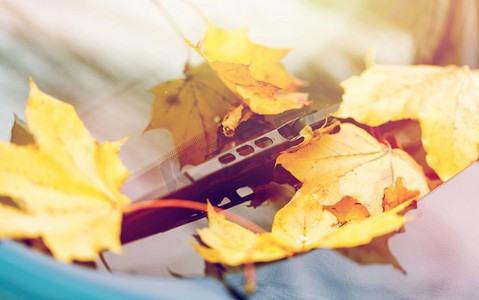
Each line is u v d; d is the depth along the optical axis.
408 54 0.64
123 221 0.54
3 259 0.50
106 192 0.54
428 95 0.61
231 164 0.56
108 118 0.58
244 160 0.56
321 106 0.60
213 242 0.54
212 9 0.65
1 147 0.53
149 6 0.65
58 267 0.51
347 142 0.58
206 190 0.55
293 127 0.58
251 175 0.56
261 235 0.55
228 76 0.61
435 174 0.58
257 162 0.56
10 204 0.52
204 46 0.63
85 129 0.57
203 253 0.53
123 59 0.62
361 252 0.55
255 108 0.59
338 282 0.53
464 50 0.64
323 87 0.61
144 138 0.57
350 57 0.63
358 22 0.65
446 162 0.58
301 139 0.58
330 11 0.66
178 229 0.54
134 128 0.58
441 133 0.59
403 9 0.66
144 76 0.61
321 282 0.53
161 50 0.63
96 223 0.53
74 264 0.51
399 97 0.60
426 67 0.63
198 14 0.65
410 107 0.60
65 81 0.60
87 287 0.50
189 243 0.54
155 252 0.53
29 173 0.53
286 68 0.62
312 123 0.59
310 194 0.56
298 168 0.57
